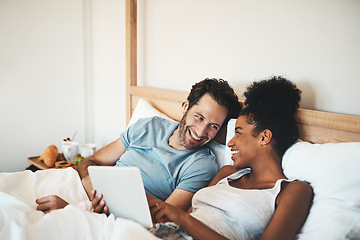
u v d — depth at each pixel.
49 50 2.42
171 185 1.33
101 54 2.45
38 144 2.49
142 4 1.95
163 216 0.98
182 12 1.69
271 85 1.12
